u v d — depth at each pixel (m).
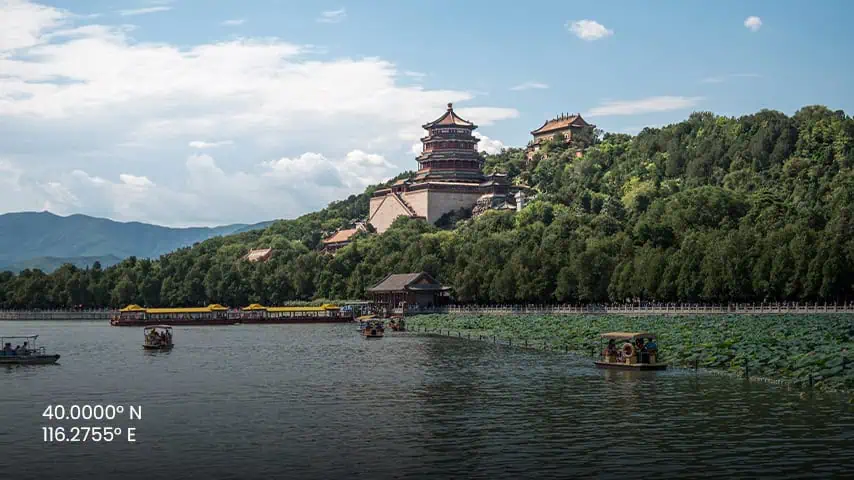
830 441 79.56
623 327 186.75
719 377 117.31
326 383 118.75
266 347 181.12
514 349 166.25
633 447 79.00
